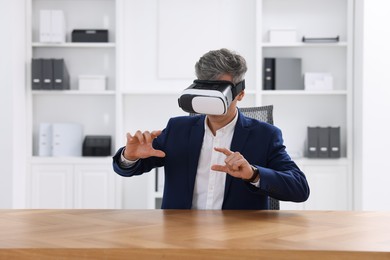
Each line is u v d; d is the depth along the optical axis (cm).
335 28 534
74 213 225
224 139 257
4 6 491
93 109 545
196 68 235
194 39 536
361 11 492
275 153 254
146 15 537
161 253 163
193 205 256
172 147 258
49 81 516
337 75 533
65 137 526
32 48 540
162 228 194
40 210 234
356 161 504
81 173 514
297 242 173
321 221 210
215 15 534
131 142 229
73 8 543
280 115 538
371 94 487
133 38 538
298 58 518
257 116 287
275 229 194
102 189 513
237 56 234
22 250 164
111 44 523
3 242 172
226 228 195
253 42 533
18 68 504
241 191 248
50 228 195
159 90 536
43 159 516
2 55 492
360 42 495
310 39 515
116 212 228
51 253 164
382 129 487
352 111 513
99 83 525
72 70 545
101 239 176
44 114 545
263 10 536
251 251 163
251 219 212
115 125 539
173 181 255
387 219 215
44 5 541
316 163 506
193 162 253
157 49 538
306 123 537
